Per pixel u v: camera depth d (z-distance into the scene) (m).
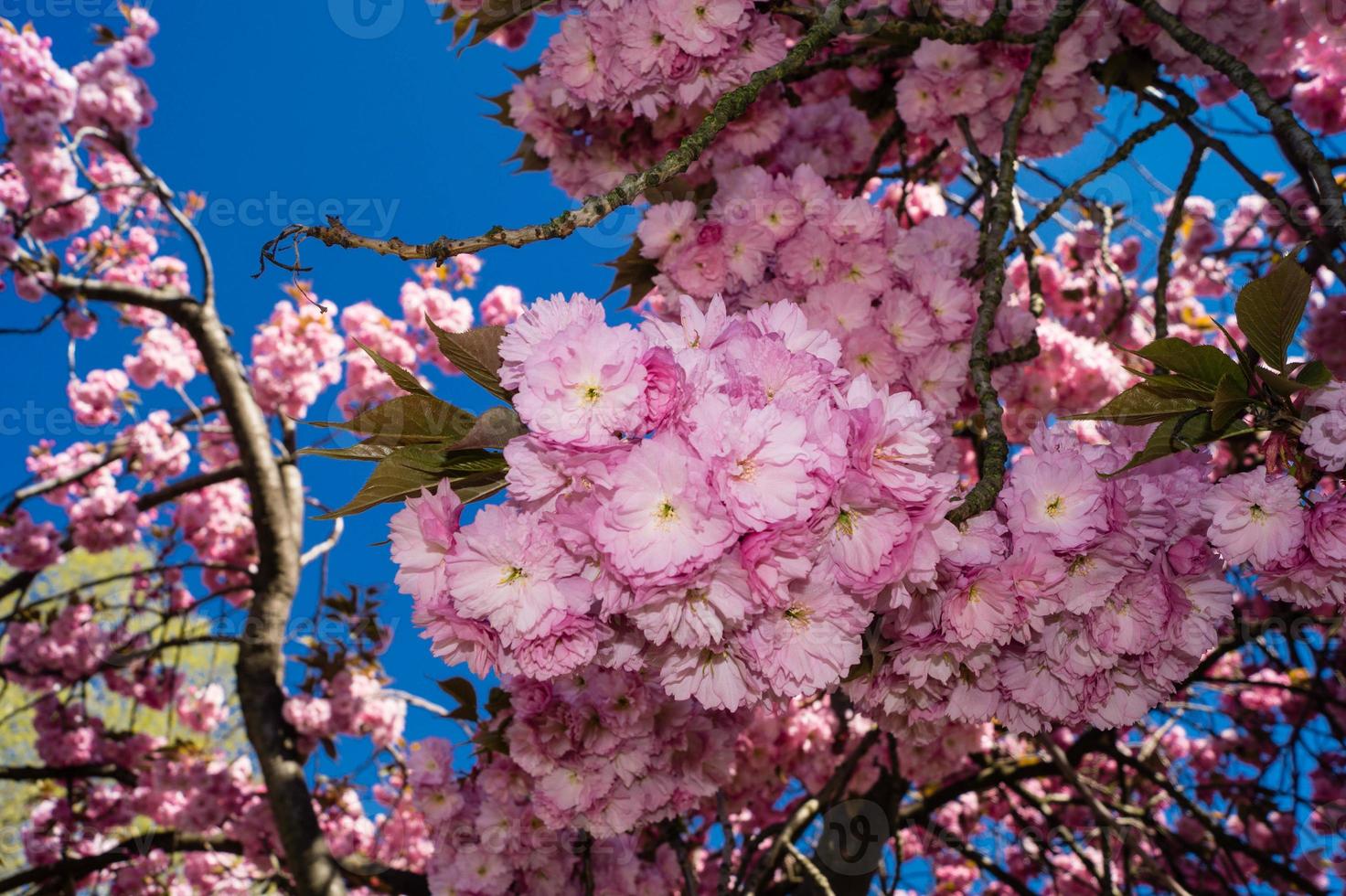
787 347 1.39
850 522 1.26
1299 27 3.91
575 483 1.21
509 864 3.37
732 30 2.46
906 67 3.39
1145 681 1.60
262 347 7.75
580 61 2.66
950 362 2.69
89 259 7.53
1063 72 3.00
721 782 2.56
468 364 1.36
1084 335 6.05
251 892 7.03
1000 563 1.41
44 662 7.06
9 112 6.50
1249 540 1.51
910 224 4.94
